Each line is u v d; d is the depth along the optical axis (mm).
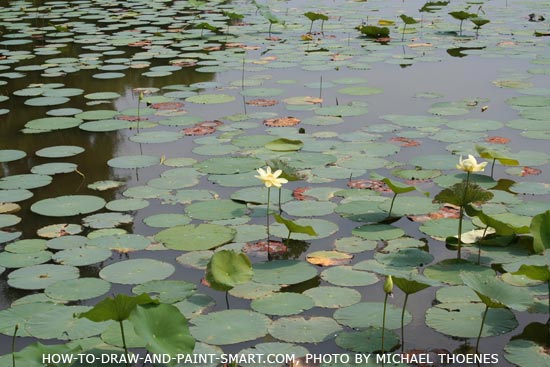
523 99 7395
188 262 4070
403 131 6430
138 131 6656
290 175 4684
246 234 4395
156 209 4840
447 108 7137
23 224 4625
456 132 6320
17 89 8453
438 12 14328
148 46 11055
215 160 5742
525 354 3113
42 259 4094
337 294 3650
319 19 12367
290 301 3578
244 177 5352
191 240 4320
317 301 3576
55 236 4406
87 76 9062
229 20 13789
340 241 4289
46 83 8742
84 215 4762
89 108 7551
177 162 5734
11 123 7066
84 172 5625
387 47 10648
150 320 2910
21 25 13438
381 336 3260
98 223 4602
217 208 4801
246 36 11922
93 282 3805
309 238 4355
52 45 11281
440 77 8602
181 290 3713
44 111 7457
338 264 4000
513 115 6875
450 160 5574
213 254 4082
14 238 4406
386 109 7191
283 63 9539
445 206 4766
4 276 3908
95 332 3322
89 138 6504
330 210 4734
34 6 16391
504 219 4430
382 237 4320
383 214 4652
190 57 10062
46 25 13453
